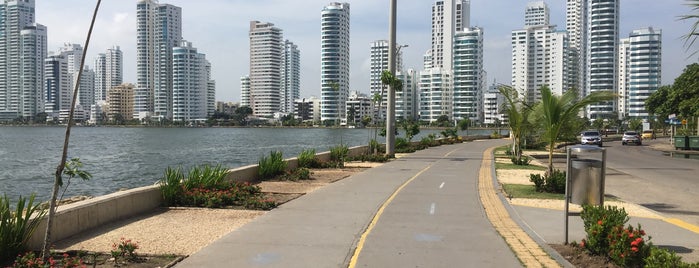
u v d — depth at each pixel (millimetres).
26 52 177625
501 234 8719
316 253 7414
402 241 8164
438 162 25984
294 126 189250
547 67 136000
